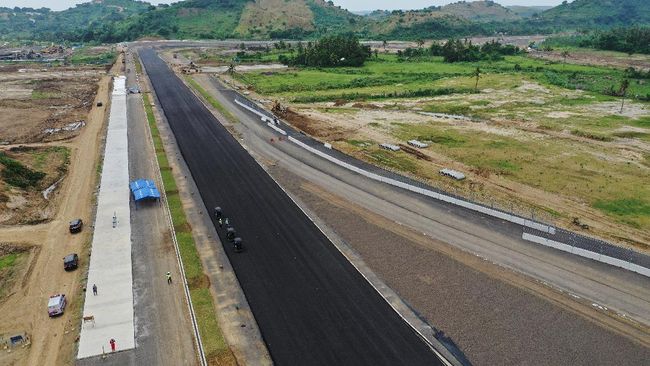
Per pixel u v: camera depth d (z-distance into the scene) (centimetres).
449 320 3900
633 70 15350
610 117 10306
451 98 12362
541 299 4184
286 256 4828
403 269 4628
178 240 5119
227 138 8775
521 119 10188
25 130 9300
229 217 5662
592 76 15375
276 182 6731
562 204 6062
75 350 3581
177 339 3691
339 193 6431
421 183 6725
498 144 8462
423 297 4200
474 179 6875
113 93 12438
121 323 3853
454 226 5494
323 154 7875
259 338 3684
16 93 12850
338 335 3706
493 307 4072
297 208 5922
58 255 4903
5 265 4728
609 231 5359
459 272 4581
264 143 8550
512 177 6944
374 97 12431
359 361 3444
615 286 4369
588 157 7762
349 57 17550
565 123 9838
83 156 7850
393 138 8875
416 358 3475
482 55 19412
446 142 8619
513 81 14538
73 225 5322
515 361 3466
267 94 12838
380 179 6850
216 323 3841
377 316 3925
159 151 8006
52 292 4306
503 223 5569
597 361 3484
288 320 3875
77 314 3994
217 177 6906
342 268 4616
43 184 6638
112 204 6016
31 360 3497
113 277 4472
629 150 8119
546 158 7725
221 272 4550
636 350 3603
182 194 6322
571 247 4925
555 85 13975
